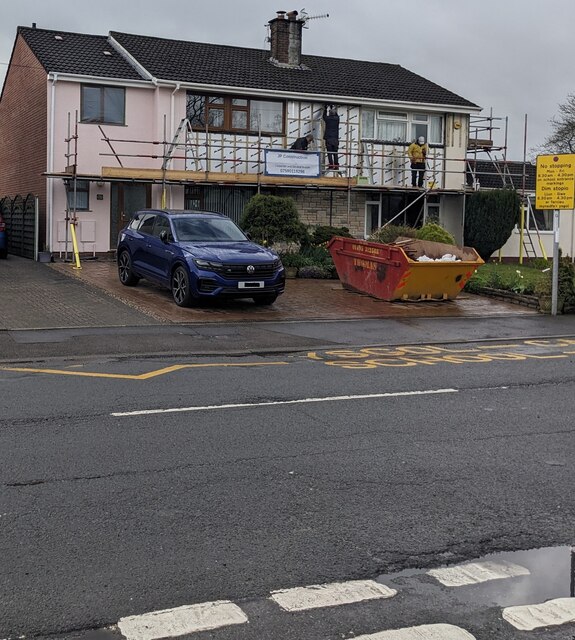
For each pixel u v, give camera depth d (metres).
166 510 5.30
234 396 8.76
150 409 8.06
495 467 6.34
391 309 17.08
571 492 5.78
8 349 11.56
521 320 16.22
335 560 4.58
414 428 7.50
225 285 15.61
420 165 28.12
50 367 10.43
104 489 5.68
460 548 4.79
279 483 5.87
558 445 6.99
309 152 25.95
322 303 17.48
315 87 28.38
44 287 17.94
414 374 10.27
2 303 15.70
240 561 4.54
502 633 3.80
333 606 4.04
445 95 30.61
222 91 26.50
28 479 5.87
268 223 22.36
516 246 31.75
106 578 4.30
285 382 9.60
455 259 18.20
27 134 27.75
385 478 6.02
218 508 5.36
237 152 27.14
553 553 4.75
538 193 17.12
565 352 12.44
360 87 29.45
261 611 3.97
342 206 28.61
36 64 26.33
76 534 4.89
